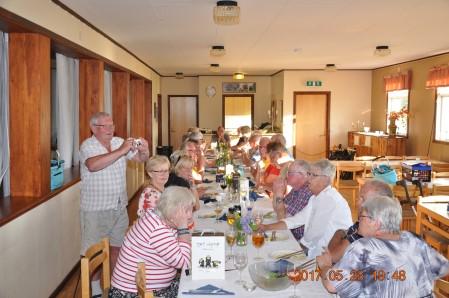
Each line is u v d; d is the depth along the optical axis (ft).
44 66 12.23
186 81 45.24
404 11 16.07
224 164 21.12
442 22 18.04
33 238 11.00
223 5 14.24
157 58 30.27
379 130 37.19
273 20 17.61
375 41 23.06
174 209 7.84
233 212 10.82
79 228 15.15
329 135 38.73
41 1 12.26
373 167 19.80
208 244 7.38
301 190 11.51
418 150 30.30
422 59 29.89
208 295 6.75
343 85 38.58
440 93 27.66
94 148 11.34
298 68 37.52
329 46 24.93
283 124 38.47
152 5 14.96
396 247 6.49
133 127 31.30
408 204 17.07
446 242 13.25
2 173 11.73
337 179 23.66
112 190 11.60
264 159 17.37
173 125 45.55
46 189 12.32
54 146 19.01
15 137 11.97
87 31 17.28
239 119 44.42
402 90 33.01
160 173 10.61
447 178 19.11
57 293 12.80
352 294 6.45
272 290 6.83
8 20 10.32
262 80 44.19
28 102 11.98
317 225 9.82
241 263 7.20
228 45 24.48
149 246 7.78
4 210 10.18
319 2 14.66
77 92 18.45
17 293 10.00
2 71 11.82
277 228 10.24
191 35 21.16
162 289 8.00
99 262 8.47
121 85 24.95
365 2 14.70
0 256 9.15
